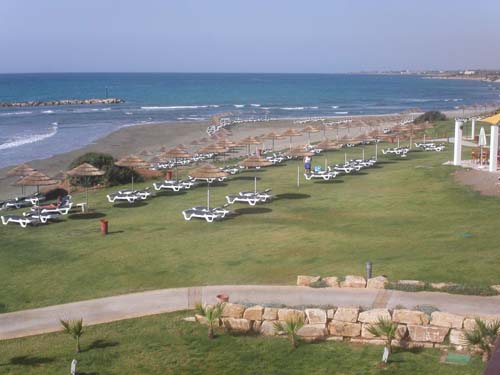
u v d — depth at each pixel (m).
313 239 20.09
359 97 161.88
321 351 11.34
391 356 10.95
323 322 11.91
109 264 18.39
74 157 49.00
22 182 25.47
